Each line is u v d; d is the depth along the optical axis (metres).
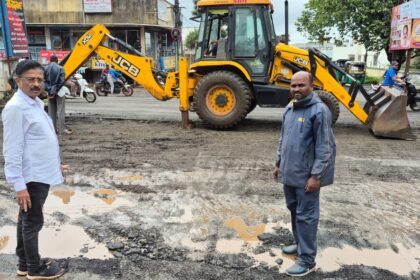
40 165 3.05
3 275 3.36
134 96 17.66
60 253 3.70
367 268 3.49
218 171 6.03
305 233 3.29
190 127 9.27
